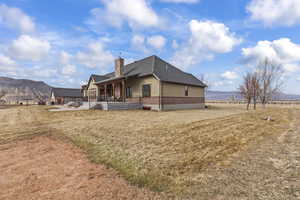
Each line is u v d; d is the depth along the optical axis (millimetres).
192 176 2988
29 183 2850
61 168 3428
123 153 4215
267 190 2484
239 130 6855
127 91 19859
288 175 2943
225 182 2744
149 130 6820
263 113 14250
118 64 20312
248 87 21984
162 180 2869
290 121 9289
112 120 9562
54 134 6320
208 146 4742
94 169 3357
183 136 5875
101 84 20781
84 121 9219
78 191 2566
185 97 19703
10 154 4297
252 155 3975
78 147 4770
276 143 4957
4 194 2537
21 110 17453
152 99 16969
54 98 45344
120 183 2801
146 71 17812
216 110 18125
